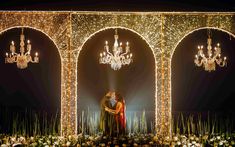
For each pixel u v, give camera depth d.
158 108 12.85
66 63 12.83
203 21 12.90
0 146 11.85
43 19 12.83
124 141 11.95
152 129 13.60
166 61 12.88
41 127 14.81
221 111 15.30
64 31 12.86
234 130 14.28
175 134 12.98
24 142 11.91
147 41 12.88
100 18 12.86
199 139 12.20
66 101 12.79
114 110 12.52
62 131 12.73
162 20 12.89
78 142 12.05
